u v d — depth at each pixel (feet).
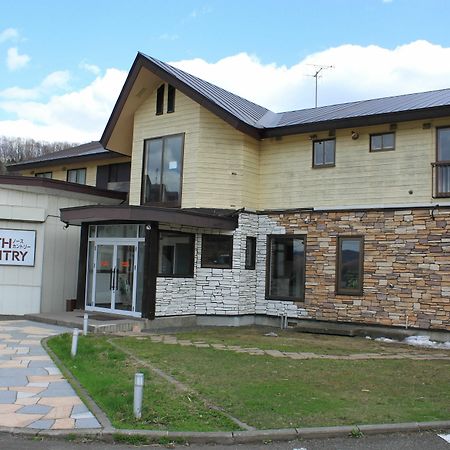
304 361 31.14
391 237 44.91
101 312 49.24
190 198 51.08
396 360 32.42
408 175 44.80
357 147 47.65
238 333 44.24
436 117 42.88
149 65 51.60
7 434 17.98
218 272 50.08
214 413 19.83
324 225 48.60
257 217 52.75
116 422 18.81
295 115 58.65
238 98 61.57
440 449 17.37
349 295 46.62
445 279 42.06
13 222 52.06
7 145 189.06
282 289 51.11
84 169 72.64
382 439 18.28
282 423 18.98
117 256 49.06
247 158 51.93
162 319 45.88
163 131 53.93
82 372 26.35
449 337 41.57
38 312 51.98
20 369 27.09
